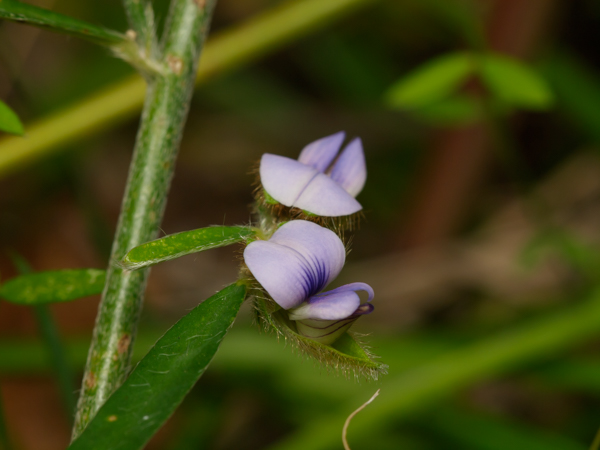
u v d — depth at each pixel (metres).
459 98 0.23
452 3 0.22
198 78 0.24
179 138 0.17
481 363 0.25
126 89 0.24
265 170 0.15
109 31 0.17
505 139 0.26
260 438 0.31
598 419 0.30
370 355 0.16
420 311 0.33
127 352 0.16
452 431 0.26
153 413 0.14
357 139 0.17
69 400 0.19
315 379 0.26
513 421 0.26
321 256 0.15
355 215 0.16
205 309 0.15
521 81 0.21
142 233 0.17
